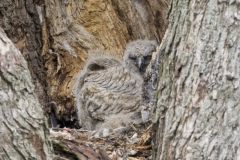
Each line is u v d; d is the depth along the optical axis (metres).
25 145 6.98
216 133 7.57
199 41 8.03
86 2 13.66
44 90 13.73
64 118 13.82
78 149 9.59
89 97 12.96
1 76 6.96
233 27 7.95
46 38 13.82
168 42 8.45
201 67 7.90
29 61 13.65
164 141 7.90
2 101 6.91
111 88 12.90
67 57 13.78
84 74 13.53
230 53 7.85
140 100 12.48
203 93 7.80
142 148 10.46
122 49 13.74
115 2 13.72
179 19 8.42
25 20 13.67
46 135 7.31
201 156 7.50
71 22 13.74
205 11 8.14
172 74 8.22
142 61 13.27
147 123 11.62
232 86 7.72
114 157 10.23
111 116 12.55
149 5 13.74
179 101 7.95
